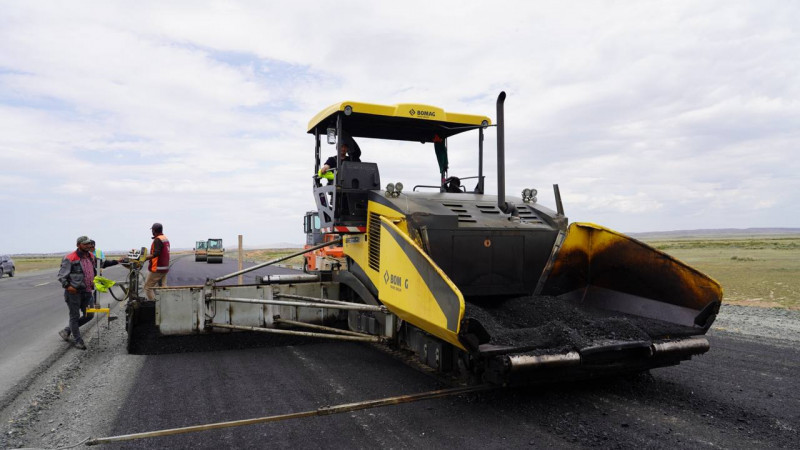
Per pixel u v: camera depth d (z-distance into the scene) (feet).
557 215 18.89
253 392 16.26
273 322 24.07
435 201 18.70
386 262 16.99
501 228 17.40
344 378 17.88
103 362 20.95
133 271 23.84
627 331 14.58
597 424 13.17
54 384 17.48
